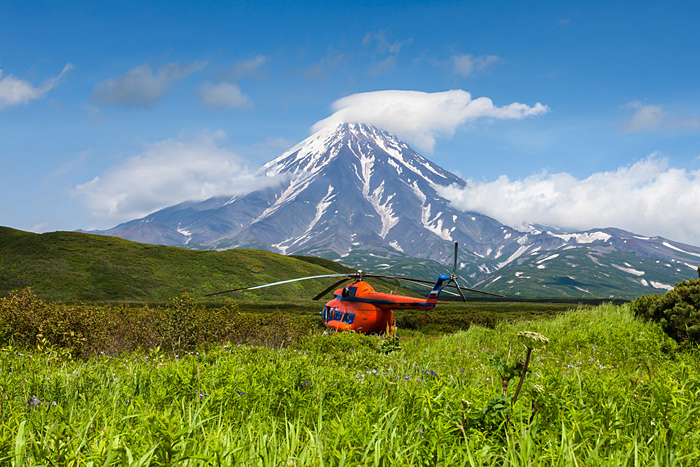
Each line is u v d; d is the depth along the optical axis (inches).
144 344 422.0
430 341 549.3
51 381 187.6
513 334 506.9
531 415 129.6
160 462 89.7
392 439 109.4
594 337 430.9
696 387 166.1
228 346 306.0
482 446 111.7
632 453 108.8
